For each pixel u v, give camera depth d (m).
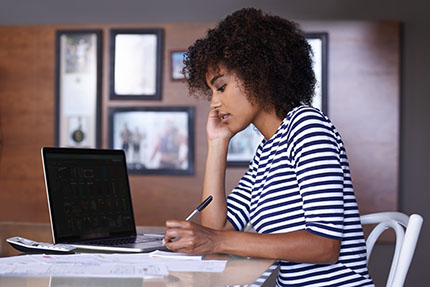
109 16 3.96
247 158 3.75
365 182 3.75
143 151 3.87
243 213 1.60
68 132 3.92
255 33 1.41
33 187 3.95
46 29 3.94
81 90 3.92
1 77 3.97
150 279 1.04
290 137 1.35
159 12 3.93
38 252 1.39
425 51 3.79
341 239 1.28
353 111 3.75
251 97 1.42
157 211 3.87
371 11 3.81
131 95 3.87
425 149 3.79
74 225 1.57
